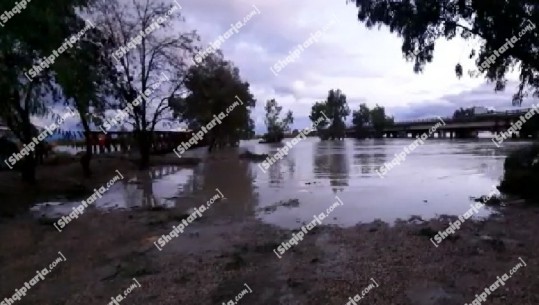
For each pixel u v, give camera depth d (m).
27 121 18.58
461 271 7.86
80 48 16.94
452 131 94.38
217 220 12.79
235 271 8.16
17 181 20.11
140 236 11.15
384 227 11.34
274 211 13.92
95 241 10.71
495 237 10.17
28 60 13.36
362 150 52.38
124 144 37.66
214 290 7.29
